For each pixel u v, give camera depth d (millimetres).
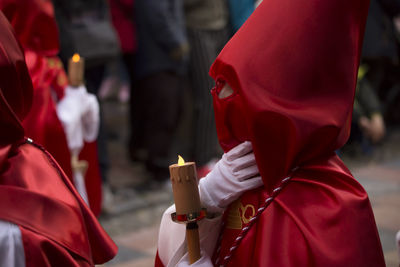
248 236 1355
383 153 5824
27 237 1260
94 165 3033
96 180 3061
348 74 1314
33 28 2398
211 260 1479
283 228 1298
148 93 4793
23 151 1401
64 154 2465
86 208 1480
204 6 4836
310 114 1270
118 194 4660
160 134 4883
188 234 1317
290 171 1326
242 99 1304
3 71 1345
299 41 1298
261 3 1379
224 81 1392
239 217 1413
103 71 4309
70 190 1472
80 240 1338
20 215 1277
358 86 4953
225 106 1381
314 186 1318
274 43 1309
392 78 6156
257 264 1289
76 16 4035
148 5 4590
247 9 4945
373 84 5645
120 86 7930
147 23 4641
